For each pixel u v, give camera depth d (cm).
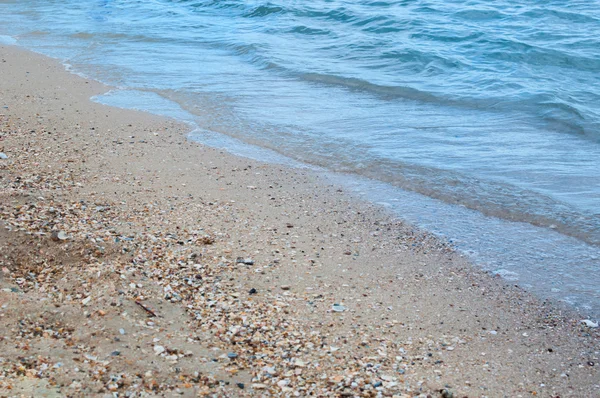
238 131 473
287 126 482
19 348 286
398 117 500
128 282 322
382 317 319
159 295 318
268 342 302
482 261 355
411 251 360
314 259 350
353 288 333
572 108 512
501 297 333
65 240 340
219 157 437
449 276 345
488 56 709
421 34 815
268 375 288
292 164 434
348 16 924
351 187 411
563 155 445
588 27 844
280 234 366
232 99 539
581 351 308
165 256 341
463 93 566
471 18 913
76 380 277
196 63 667
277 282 333
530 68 662
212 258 344
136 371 283
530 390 291
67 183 392
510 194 404
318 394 283
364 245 362
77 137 449
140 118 486
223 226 368
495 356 304
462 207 395
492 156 443
